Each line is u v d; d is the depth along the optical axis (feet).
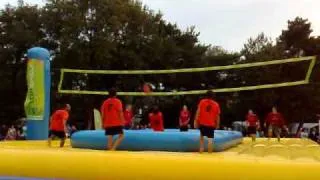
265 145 46.52
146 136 33.42
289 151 36.60
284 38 171.53
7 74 135.54
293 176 23.38
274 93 148.56
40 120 55.47
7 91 137.69
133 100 139.64
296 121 153.89
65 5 128.57
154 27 142.10
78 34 128.36
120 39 136.46
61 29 130.31
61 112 43.70
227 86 156.04
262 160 24.80
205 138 32.68
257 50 160.76
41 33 134.31
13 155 27.43
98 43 127.13
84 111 138.41
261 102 148.66
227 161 24.62
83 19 127.85
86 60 128.06
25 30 132.05
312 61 55.83
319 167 23.36
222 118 159.33
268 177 23.63
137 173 25.16
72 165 26.18
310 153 34.17
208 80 155.84
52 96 128.67
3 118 138.82
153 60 139.95
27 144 43.16
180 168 24.77
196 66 153.28
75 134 35.99
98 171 25.71
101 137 35.09
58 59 128.57
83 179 25.82
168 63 145.38
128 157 25.81
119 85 136.77
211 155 28.09
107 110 33.96
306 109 151.74
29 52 55.21
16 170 26.94
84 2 128.57
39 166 26.66
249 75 151.43
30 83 54.95
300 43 168.66
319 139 88.74
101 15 128.36
